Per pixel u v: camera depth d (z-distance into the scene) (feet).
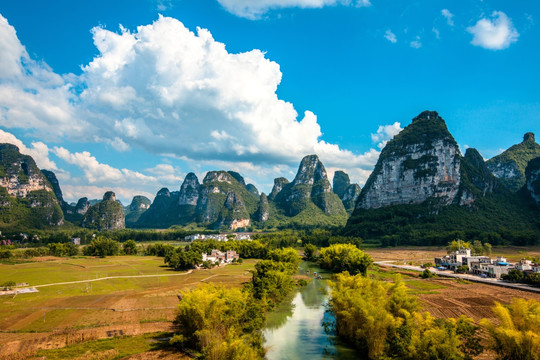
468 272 481.05
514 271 401.08
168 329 253.24
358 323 224.74
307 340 244.01
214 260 607.78
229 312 229.45
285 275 370.94
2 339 229.86
